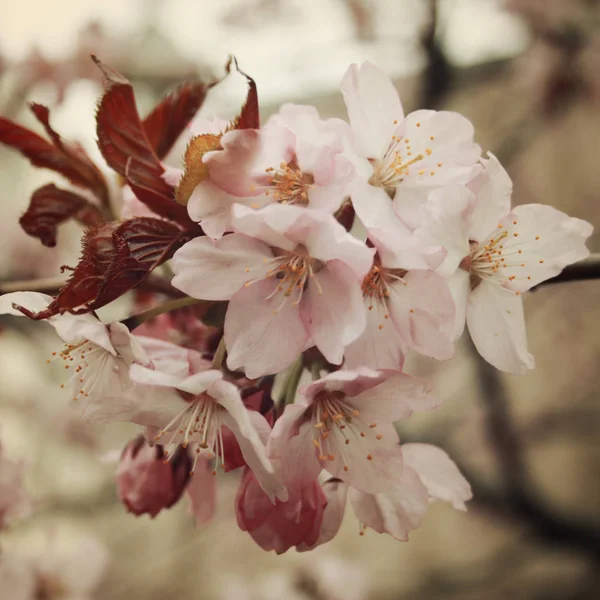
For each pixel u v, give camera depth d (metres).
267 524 0.22
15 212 0.61
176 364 0.23
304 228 0.21
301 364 0.23
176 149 0.27
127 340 0.22
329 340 0.21
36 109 0.25
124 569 0.85
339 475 0.23
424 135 0.23
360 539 0.90
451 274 0.22
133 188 0.22
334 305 0.22
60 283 0.26
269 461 0.21
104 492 0.72
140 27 0.57
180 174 0.22
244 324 0.22
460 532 0.88
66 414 0.75
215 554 0.87
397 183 0.23
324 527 0.24
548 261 0.24
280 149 0.22
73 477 0.78
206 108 0.49
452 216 0.22
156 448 0.25
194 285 0.22
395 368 0.22
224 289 0.22
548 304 0.89
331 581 0.66
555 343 0.88
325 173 0.22
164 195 0.22
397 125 0.23
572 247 0.24
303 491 0.22
